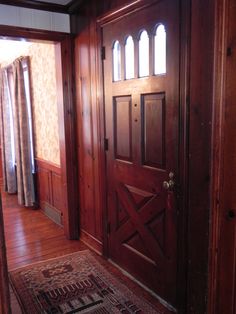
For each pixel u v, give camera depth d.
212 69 1.49
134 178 2.27
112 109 2.44
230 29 1.34
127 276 2.47
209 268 1.59
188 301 1.86
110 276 2.48
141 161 2.17
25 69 4.33
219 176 1.46
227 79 1.37
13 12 2.67
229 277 1.49
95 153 2.77
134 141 2.22
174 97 1.80
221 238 1.50
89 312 2.05
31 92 4.22
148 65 2.00
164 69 1.89
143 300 2.16
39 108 4.01
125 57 2.23
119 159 2.43
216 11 1.37
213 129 1.46
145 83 2.03
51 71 3.48
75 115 3.07
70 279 2.45
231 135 1.39
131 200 2.34
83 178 3.06
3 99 5.02
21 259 2.80
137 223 2.30
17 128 4.33
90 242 3.05
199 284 1.75
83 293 2.26
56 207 3.74
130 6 2.08
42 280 2.44
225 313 1.54
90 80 2.72
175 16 1.72
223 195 1.46
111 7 2.30
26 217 3.97
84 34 2.73
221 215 1.48
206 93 1.56
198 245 1.73
